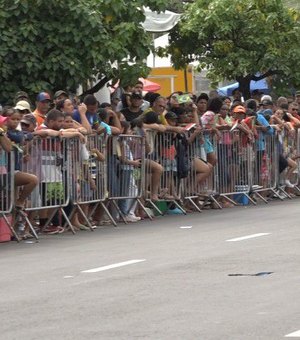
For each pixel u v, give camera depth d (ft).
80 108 92.07
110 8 105.81
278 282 58.34
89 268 66.80
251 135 111.86
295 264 64.85
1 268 68.64
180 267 65.36
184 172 102.37
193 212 103.86
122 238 82.89
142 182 97.76
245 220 93.30
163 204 102.27
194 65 148.25
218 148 108.06
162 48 142.00
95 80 109.09
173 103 105.70
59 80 104.83
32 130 87.04
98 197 92.79
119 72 108.68
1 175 82.94
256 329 46.55
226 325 47.55
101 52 104.42
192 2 145.89
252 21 136.98
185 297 54.80
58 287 59.82
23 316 51.62
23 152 84.99
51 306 53.93
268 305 51.88
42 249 77.87
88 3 104.42
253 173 113.50
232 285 57.88
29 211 86.89
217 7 135.85
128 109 103.76
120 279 61.67
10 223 84.23
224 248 73.82
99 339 45.62
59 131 88.17
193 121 105.50
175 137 101.50
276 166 117.29
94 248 77.20
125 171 95.96
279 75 141.59
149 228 89.76
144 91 144.66
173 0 146.72
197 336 45.47
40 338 46.34
